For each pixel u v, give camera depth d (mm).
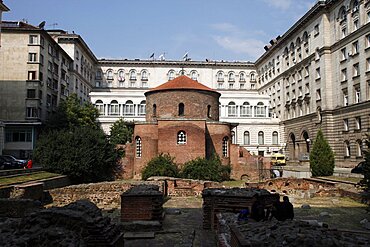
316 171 37188
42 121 53812
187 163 35500
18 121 51250
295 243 7938
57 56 61812
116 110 75438
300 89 65875
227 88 93750
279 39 74750
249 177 40812
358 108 47375
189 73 93000
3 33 52438
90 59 86500
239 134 74500
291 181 32219
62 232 9250
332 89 54719
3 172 26625
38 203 16469
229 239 10664
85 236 9484
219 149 40031
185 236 14922
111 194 24531
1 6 40281
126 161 40188
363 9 47031
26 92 51844
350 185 27609
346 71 50938
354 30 49312
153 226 15617
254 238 8617
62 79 64625
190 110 42094
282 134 73562
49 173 32469
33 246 8953
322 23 56531
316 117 58000
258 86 93250
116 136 57500
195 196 28172
